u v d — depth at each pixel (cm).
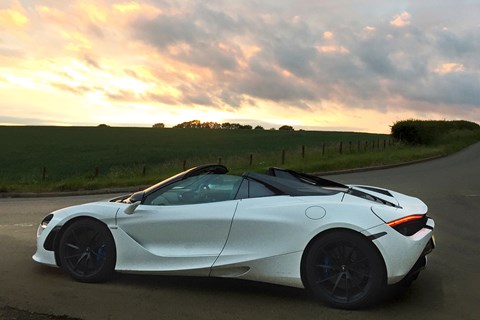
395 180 1686
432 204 1086
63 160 3512
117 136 6109
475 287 473
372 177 1845
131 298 439
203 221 449
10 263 565
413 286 477
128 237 471
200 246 451
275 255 425
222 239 444
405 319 387
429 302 428
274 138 6012
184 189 485
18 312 396
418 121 4131
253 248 434
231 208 448
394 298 439
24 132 6531
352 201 431
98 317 389
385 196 482
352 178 1836
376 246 398
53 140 5406
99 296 443
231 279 500
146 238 468
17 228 840
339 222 408
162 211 466
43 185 1933
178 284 483
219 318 390
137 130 7375
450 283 487
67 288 466
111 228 477
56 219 499
